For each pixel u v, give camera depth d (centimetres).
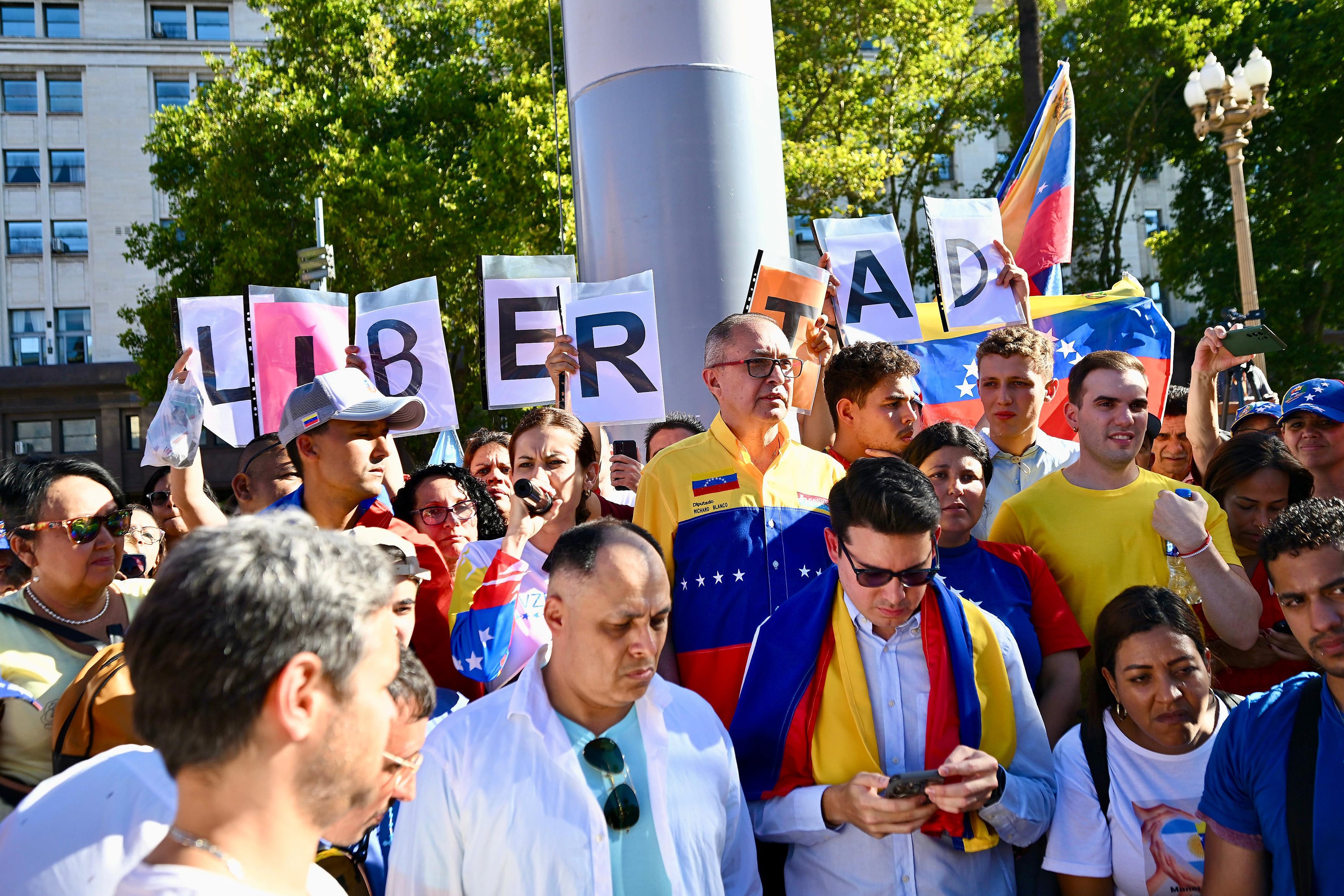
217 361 419
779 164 567
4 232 3047
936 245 461
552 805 214
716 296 530
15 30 3095
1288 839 227
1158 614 267
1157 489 334
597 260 551
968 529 312
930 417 612
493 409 443
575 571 221
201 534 136
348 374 338
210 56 1869
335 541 141
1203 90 1219
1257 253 1909
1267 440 372
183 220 1870
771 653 274
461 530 385
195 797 131
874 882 252
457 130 1717
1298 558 229
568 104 584
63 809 178
